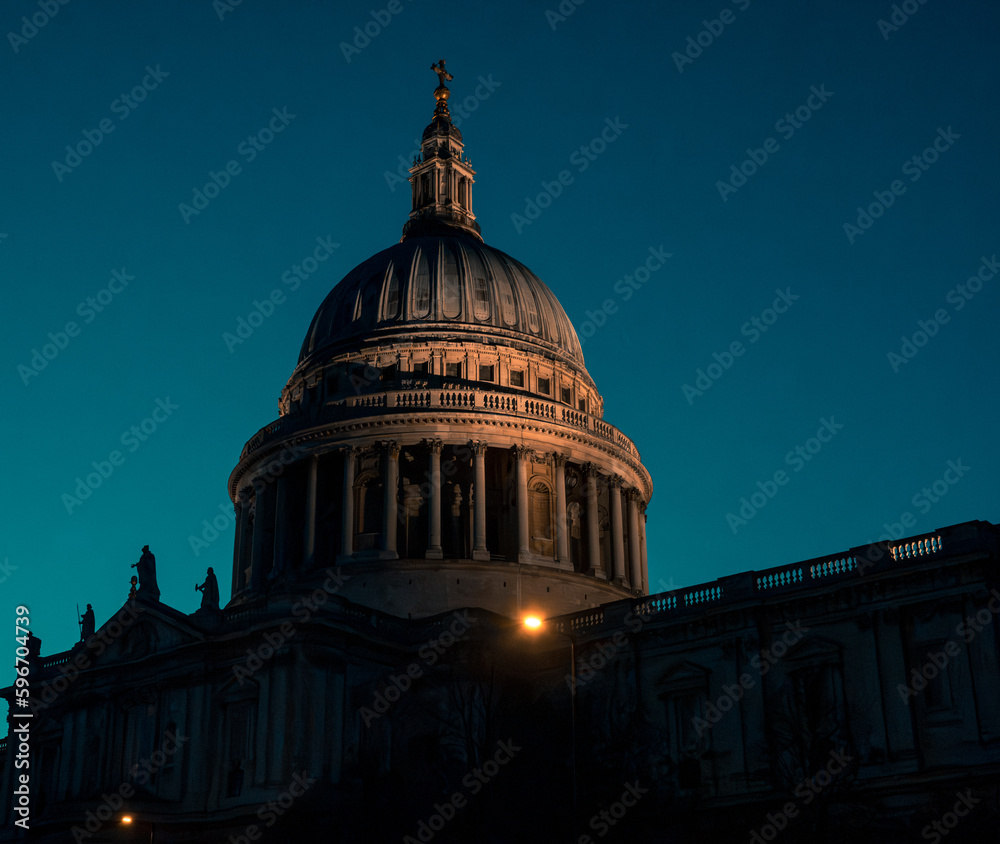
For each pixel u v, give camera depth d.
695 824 72.19
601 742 76.75
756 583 75.69
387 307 111.69
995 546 68.62
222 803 77.56
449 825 73.69
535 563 99.12
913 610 69.38
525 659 82.00
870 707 69.12
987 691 65.75
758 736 72.12
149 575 88.75
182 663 82.81
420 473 103.62
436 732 80.12
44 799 88.38
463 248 115.69
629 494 111.44
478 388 105.88
